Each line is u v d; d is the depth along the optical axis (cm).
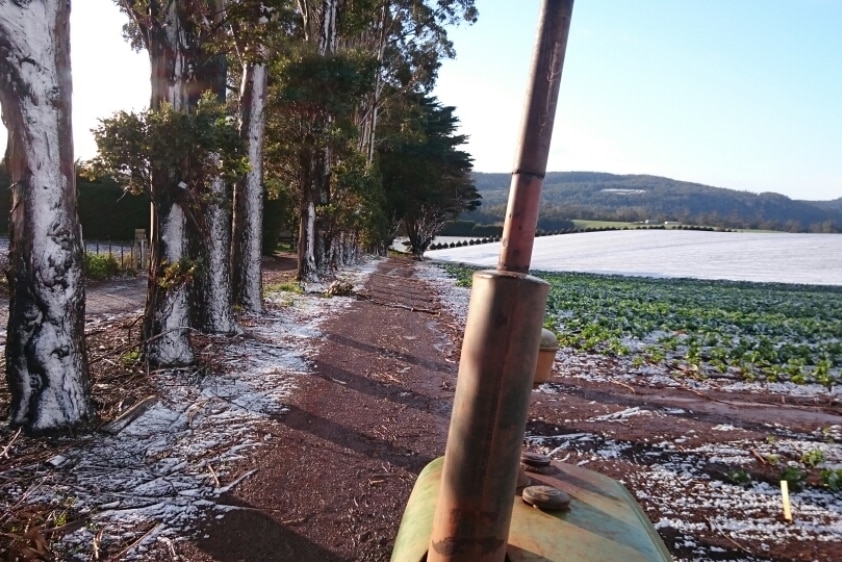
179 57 720
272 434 591
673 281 3675
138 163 670
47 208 510
